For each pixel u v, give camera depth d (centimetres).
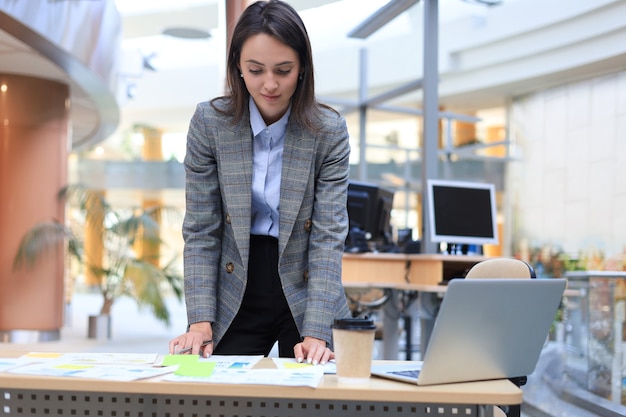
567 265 1045
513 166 1159
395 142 1315
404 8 600
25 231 838
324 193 199
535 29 1014
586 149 1020
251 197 197
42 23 643
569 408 454
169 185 1681
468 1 919
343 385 138
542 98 1105
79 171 1702
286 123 196
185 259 198
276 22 179
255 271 203
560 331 502
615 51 915
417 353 626
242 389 133
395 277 525
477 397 133
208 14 1096
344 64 1162
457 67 1130
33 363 156
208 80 1473
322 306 188
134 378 137
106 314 909
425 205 581
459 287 137
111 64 858
